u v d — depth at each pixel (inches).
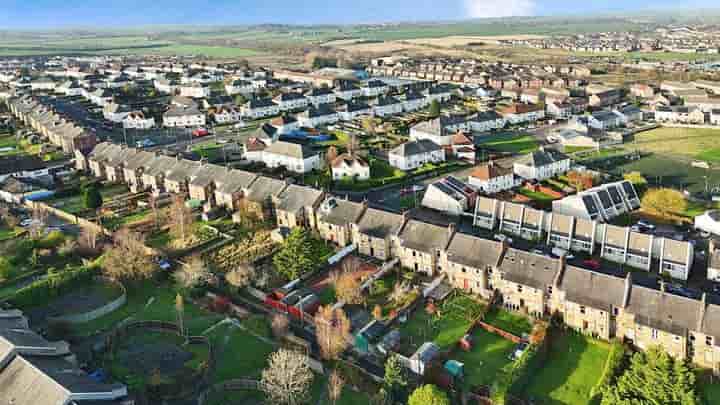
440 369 4062.5
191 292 5251.0
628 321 4276.6
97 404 3422.7
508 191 7672.2
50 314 4931.1
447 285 5300.2
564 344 4443.9
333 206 6348.4
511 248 5034.5
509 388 3809.1
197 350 4463.6
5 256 5925.2
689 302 4092.0
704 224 6102.4
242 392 3996.1
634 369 3730.3
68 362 3941.9
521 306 4874.5
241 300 5236.2
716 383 3897.6
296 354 3978.8
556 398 3846.0
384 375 4082.2
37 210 7253.9
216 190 7431.1
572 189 7637.8
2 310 4542.3
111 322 4867.1
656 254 5413.4
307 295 5108.3
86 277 5482.3
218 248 6230.3
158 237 6579.7
